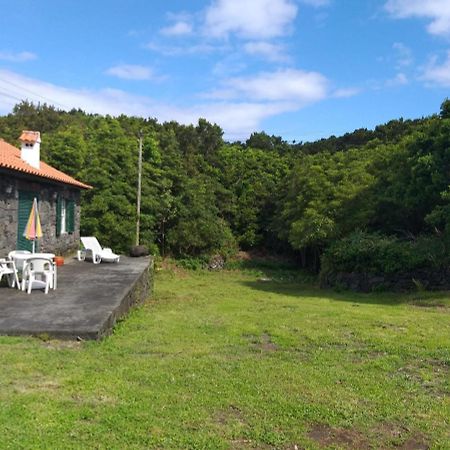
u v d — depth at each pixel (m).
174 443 3.55
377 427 4.01
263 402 4.38
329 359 5.96
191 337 7.04
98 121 35.34
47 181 14.61
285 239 27.73
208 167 31.70
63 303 8.30
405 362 5.98
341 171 22.61
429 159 14.66
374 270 16.83
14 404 4.07
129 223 23.30
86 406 4.11
